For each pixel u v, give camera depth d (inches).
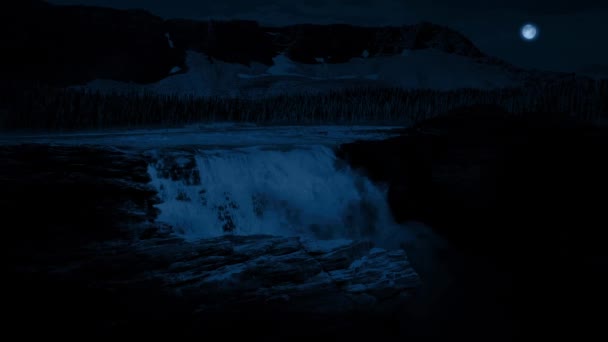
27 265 494.6
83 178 590.9
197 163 737.0
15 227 529.3
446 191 894.4
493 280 757.3
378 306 573.6
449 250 838.5
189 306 494.3
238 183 767.1
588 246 782.5
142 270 517.0
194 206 708.0
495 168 884.6
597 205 814.5
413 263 792.9
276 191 807.1
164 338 462.0
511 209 860.0
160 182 684.1
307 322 517.7
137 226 584.1
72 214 566.3
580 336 634.2
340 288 576.4
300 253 591.8
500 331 644.1
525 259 809.5
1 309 450.0
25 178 559.2
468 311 665.0
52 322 446.9
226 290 523.2
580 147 868.0
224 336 477.7
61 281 484.1
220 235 668.1
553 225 821.9
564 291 724.0
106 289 488.7
